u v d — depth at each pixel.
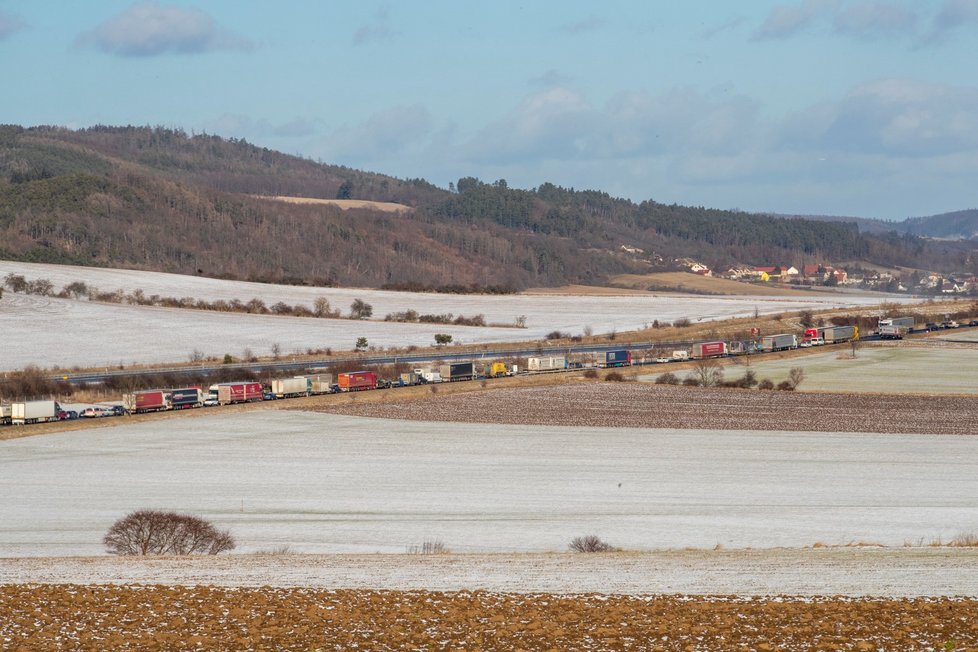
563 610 109.12
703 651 94.38
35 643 98.19
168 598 114.88
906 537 185.12
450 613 107.88
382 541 184.88
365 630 102.44
